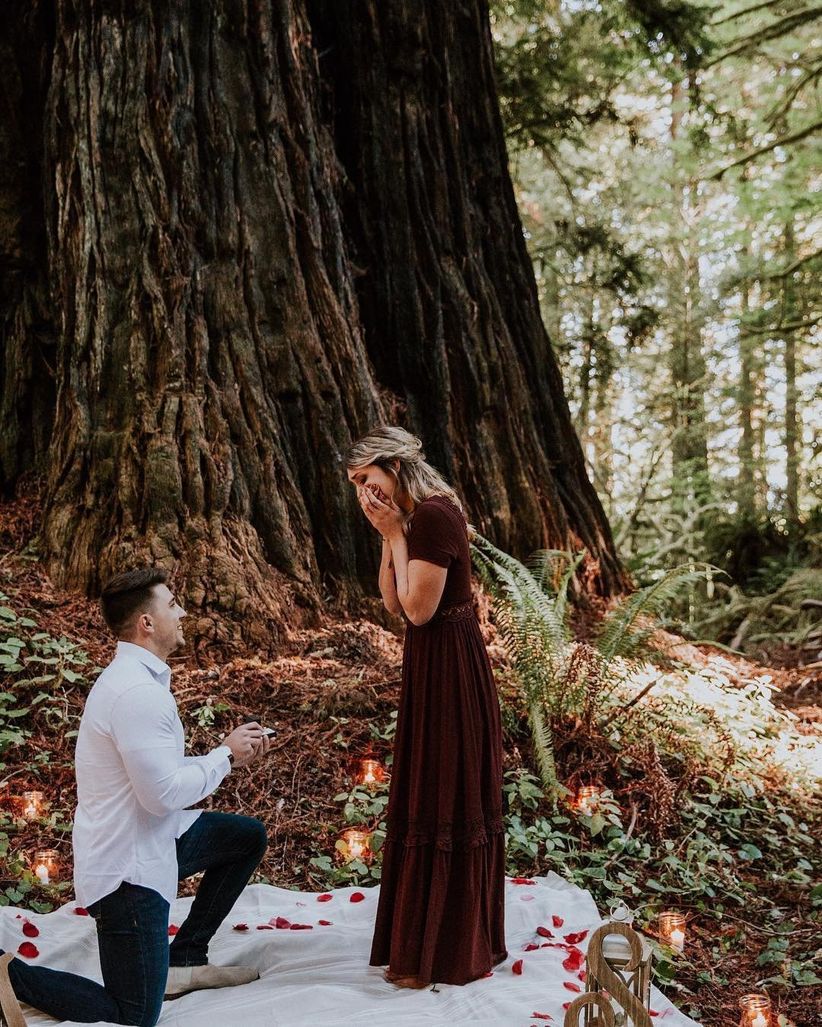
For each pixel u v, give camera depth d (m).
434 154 8.40
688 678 7.25
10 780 4.84
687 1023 3.26
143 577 3.19
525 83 11.59
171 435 6.45
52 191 7.19
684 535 14.54
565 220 13.58
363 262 8.14
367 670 6.11
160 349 6.63
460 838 3.46
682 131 17.56
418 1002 3.29
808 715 7.79
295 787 4.98
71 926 3.77
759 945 4.29
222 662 5.95
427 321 8.14
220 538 6.32
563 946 3.70
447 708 3.47
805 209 14.76
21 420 7.63
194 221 6.91
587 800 4.98
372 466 3.57
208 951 3.66
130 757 2.98
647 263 17.84
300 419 7.00
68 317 6.90
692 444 17.53
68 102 7.03
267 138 7.22
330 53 8.34
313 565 6.76
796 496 18.97
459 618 3.53
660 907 4.47
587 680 5.53
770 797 5.78
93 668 5.71
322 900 4.13
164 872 3.10
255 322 6.98
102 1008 3.01
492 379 8.30
